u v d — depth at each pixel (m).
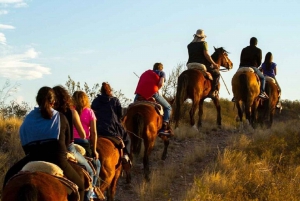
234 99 17.36
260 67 18.70
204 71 16.28
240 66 17.36
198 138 15.98
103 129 9.23
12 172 6.34
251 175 11.11
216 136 16.64
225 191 10.32
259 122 18.22
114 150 8.94
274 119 28.50
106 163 8.55
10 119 14.43
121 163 9.48
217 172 11.87
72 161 6.89
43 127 6.30
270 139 14.45
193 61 16.67
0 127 13.52
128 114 11.29
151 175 11.95
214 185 10.59
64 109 7.01
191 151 14.22
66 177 6.41
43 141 6.30
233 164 12.27
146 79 12.06
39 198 5.52
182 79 15.68
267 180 10.95
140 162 13.32
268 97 17.64
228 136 16.38
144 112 11.28
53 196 5.68
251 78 16.59
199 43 16.61
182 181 11.91
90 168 7.36
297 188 10.70
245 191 10.27
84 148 7.90
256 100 17.25
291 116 28.97
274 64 18.66
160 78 12.17
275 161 12.84
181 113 19.06
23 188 5.44
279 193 10.16
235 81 16.81
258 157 13.00
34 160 6.30
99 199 8.22
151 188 10.88
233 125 19.55
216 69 16.86
